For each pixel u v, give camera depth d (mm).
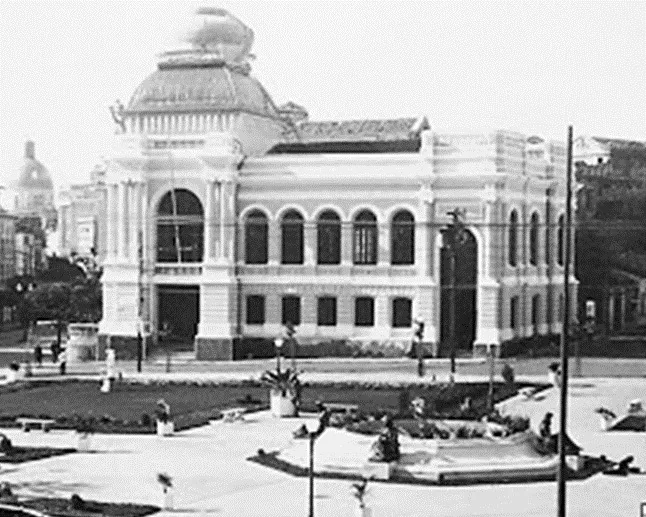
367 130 135875
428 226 110625
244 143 119438
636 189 149500
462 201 110125
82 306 142125
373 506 48250
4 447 62219
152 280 116938
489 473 53781
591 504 48750
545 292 121938
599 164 152250
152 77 123688
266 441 66000
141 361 106750
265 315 115250
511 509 47781
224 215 115125
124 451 62906
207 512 47594
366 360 108688
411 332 111062
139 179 117375
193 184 116625
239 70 126312
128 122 122562
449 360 106375
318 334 113500
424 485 52625
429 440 55250
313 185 114188
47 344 137875
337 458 56531
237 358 113875
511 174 112062
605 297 137875
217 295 114125
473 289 111250
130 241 117625
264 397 85188
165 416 68438
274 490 52062
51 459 60562
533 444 57031
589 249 139000
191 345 117562
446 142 110812
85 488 52719
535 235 120750
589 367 102688
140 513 47156
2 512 45969
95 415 74875
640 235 141875
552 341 120750
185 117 121062
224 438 67250
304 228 114562
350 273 113125
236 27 125812
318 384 89625
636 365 104438
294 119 140750
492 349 108062
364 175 112312
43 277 191250
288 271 114562
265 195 115438
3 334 158250
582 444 64500
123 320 117188
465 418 60938
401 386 88250
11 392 88875
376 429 59188
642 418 73062
